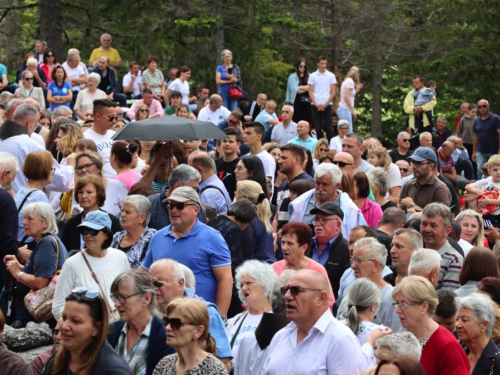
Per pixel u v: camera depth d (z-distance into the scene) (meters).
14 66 38.88
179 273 8.03
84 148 12.80
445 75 36.06
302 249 9.70
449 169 21.08
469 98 36.72
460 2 34.41
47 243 10.16
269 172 15.70
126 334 7.66
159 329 7.55
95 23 33.09
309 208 12.04
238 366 7.88
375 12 34.75
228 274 9.62
